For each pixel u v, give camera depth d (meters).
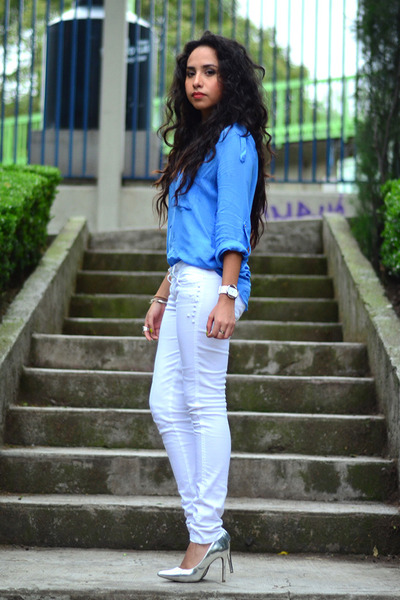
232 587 2.39
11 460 3.20
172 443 2.54
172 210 2.57
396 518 2.94
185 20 15.48
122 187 7.20
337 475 3.21
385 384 3.51
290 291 5.13
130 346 4.11
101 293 5.21
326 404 3.72
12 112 15.48
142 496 3.17
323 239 5.80
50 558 2.75
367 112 5.11
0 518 2.94
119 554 2.85
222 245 2.37
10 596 2.32
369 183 5.00
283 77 16.23
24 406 3.68
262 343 4.09
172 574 2.44
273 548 2.94
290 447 3.45
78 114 7.57
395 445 3.25
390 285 4.52
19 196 4.26
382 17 5.02
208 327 2.39
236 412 3.61
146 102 7.56
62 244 5.12
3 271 4.02
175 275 2.53
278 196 7.17
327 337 4.60
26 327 3.94
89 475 3.20
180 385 2.55
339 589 2.40
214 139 2.48
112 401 3.75
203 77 2.54
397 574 2.64
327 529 2.94
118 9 7.30
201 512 2.44
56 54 7.67
